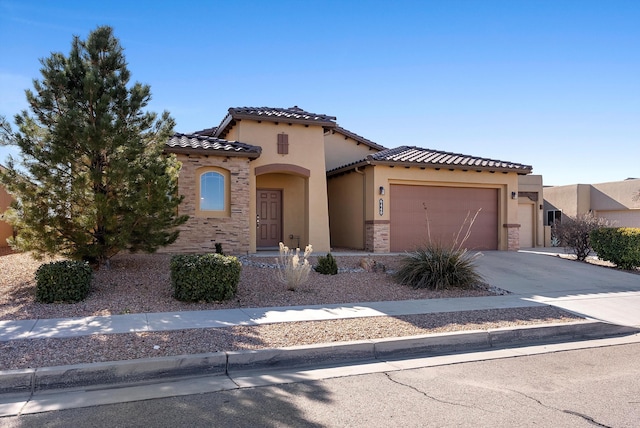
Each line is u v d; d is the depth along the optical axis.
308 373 6.40
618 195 27.84
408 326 8.38
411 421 4.80
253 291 10.85
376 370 6.57
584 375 6.41
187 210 14.93
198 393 5.56
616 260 16.69
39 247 10.43
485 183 19.33
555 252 21.92
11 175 10.16
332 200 21.44
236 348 6.79
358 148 21.92
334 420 4.81
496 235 19.86
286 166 17.09
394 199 18.28
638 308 10.73
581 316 9.72
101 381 5.86
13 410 5.01
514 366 6.83
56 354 6.29
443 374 6.40
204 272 9.62
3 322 7.82
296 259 11.27
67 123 9.93
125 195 10.66
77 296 9.19
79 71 10.62
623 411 5.11
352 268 14.26
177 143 15.11
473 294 11.82
